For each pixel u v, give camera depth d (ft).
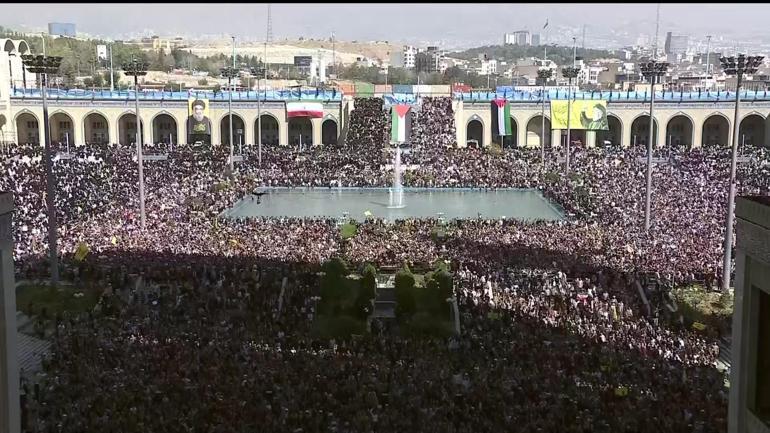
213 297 168.55
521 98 472.44
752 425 83.20
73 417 108.06
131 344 138.62
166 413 108.37
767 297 82.89
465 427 105.91
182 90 527.81
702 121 456.04
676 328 156.97
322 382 119.44
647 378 124.36
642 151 397.39
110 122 462.60
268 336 146.82
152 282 183.01
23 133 466.29
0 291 93.09
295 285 178.19
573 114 415.03
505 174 358.43
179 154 386.52
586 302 166.09
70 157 361.92
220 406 109.40
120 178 314.96
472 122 494.59
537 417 108.06
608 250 207.31
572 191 309.63
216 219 251.39
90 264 192.44
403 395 115.75
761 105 447.01
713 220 242.78
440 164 374.63
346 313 163.22
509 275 185.47
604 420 106.83
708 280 183.62
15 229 224.94
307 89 524.93
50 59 187.62
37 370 136.56
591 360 132.57
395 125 405.39
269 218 256.73
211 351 133.90
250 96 471.62
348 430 105.19
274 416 108.06
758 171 328.49
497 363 131.03
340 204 317.42
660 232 228.84
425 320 155.02
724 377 129.49
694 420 107.65
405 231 235.20
